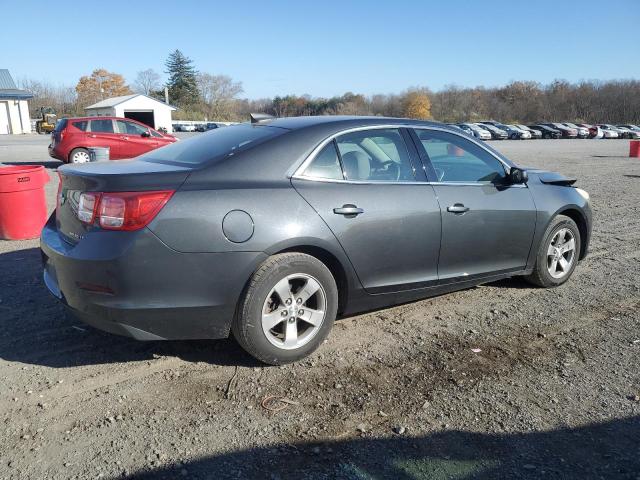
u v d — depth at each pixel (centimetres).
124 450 266
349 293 376
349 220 360
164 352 371
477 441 278
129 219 304
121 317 310
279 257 338
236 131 397
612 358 371
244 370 347
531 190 476
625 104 8406
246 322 332
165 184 316
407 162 406
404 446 273
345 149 378
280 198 338
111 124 1579
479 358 369
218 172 333
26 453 263
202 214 315
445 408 307
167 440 275
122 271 303
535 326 424
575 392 326
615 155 2547
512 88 9319
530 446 274
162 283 310
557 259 507
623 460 264
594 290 511
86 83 8200
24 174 650
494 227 440
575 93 8869
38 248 624
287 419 295
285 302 344
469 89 9462
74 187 336
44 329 403
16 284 498
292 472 253
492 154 462
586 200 532
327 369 350
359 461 261
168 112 5375
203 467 255
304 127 374
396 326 421
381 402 313
